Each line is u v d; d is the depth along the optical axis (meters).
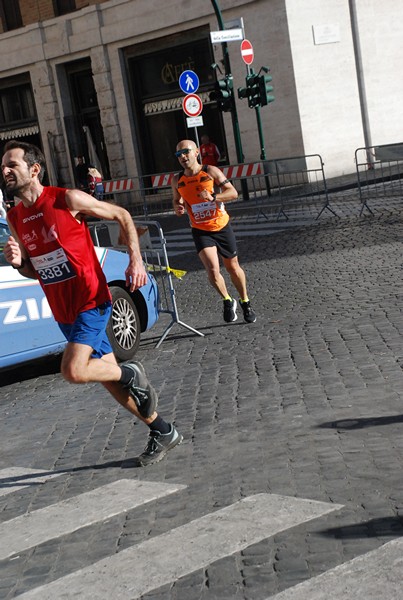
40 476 7.44
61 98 40.53
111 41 38.06
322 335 11.07
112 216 7.09
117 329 11.33
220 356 10.89
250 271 17.53
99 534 5.93
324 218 23.86
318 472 6.41
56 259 7.03
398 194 23.25
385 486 5.95
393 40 37.31
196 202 12.34
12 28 41.56
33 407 9.98
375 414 7.56
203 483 6.59
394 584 4.55
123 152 39.16
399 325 10.91
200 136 37.00
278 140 35.00
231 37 29.27
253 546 5.32
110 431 8.48
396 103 37.47
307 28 34.56
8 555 5.81
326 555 5.04
